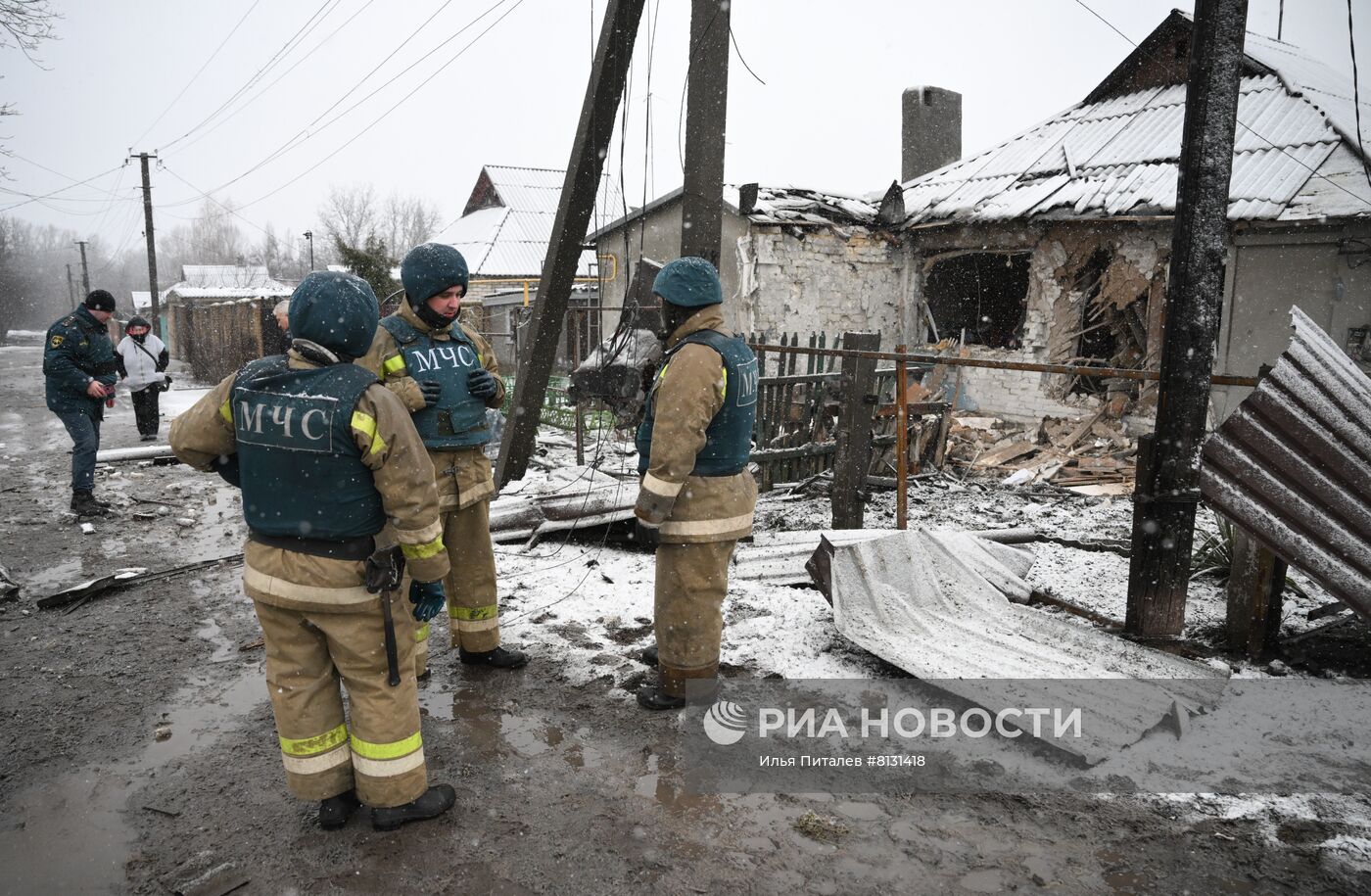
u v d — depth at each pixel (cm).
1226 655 403
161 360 1102
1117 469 894
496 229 2645
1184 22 1330
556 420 1131
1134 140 1262
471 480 369
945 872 259
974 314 1495
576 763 318
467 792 299
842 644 421
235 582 527
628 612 468
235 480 287
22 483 827
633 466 838
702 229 521
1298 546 351
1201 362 373
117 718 353
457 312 363
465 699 368
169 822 283
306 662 266
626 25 523
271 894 249
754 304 1299
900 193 1368
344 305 254
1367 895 246
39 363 3044
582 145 545
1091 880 254
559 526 590
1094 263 1241
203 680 390
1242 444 368
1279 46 1465
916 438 866
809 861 264
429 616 290
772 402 747
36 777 309
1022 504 759
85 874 257
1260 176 1032
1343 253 950
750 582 507
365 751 270
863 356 567
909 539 458
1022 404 1283
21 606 481
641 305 599
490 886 252
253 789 302
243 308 2025
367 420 249
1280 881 253
